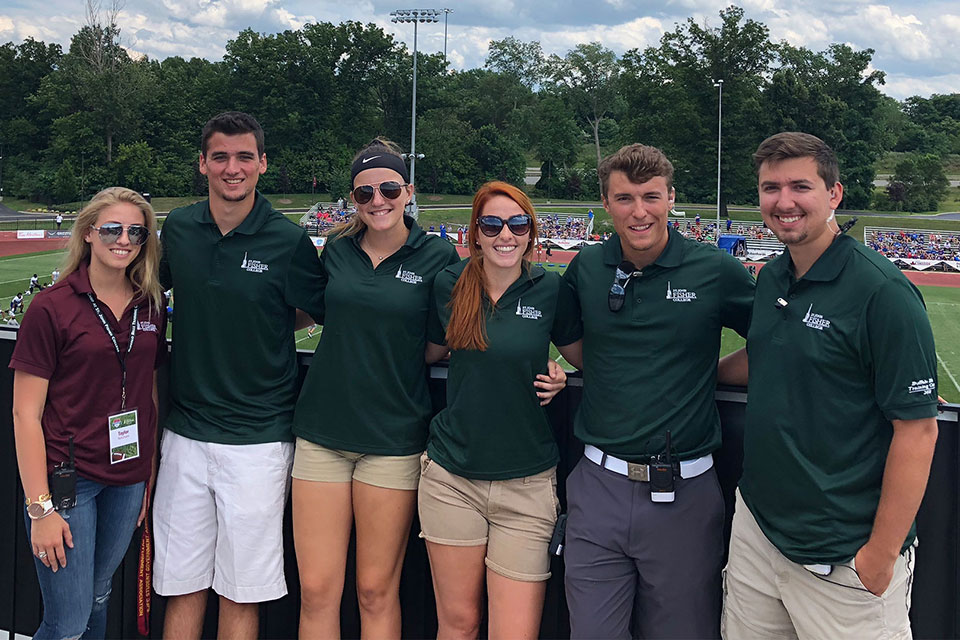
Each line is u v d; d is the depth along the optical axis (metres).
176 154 80.00
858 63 69.56
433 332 3.08
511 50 95.00
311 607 3.14
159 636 3.48
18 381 2.76
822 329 2.39
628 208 2.74
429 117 85.25
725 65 65.88
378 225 2.99
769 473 2.53
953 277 40.66
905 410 2.23
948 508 2.72
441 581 3.01
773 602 2.66
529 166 100.00
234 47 83.06
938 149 101.00
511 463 2.90
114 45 80.94
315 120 83.44
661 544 2.83
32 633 3.45
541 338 2.88
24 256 41.28
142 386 2.98
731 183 66.56
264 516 3.16
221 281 3.13
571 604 2.95
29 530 2.80
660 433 2.81
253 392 3.21
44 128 80.69
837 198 2.46
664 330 2.80
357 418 3.03
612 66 87.50
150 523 3.38
